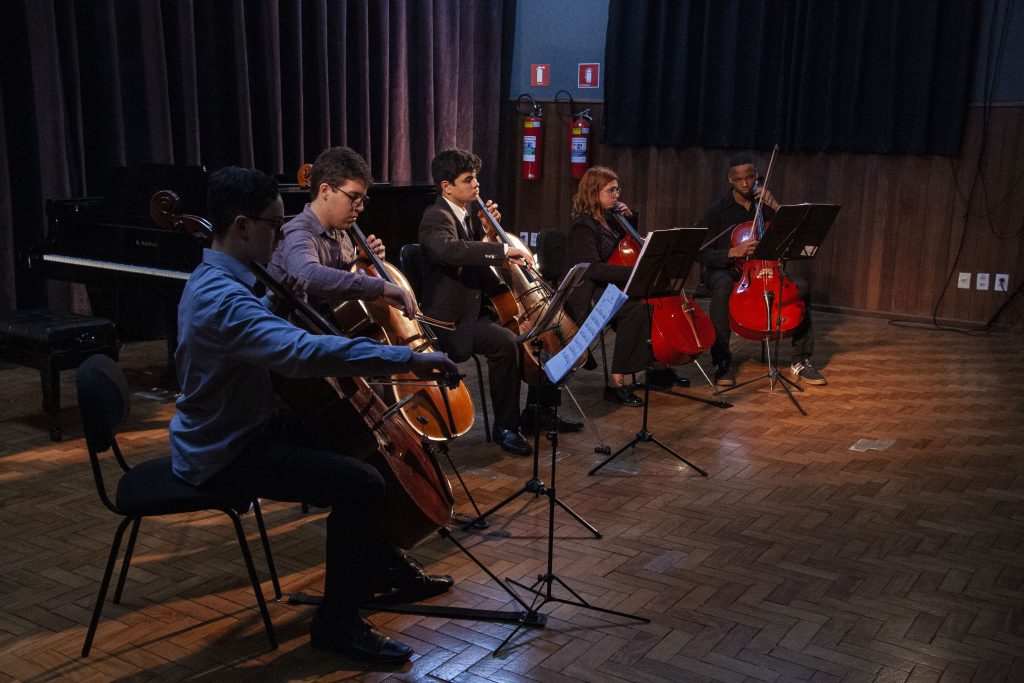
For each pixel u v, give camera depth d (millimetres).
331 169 2785
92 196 5359
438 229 3574
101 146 5406
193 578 2676
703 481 3516
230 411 2090
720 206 5012
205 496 2154
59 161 5176
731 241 4883
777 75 6684
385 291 2664
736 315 4668
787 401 4590
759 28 6645
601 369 5133
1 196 4953
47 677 2170
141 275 4113
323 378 2186
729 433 4082
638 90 7125
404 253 3939
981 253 6316
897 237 6551
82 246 4359
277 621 2443
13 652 2270
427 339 2979
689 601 2596
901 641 2402
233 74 5953
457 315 3662
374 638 2266
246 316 1943
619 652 2328
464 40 7559
